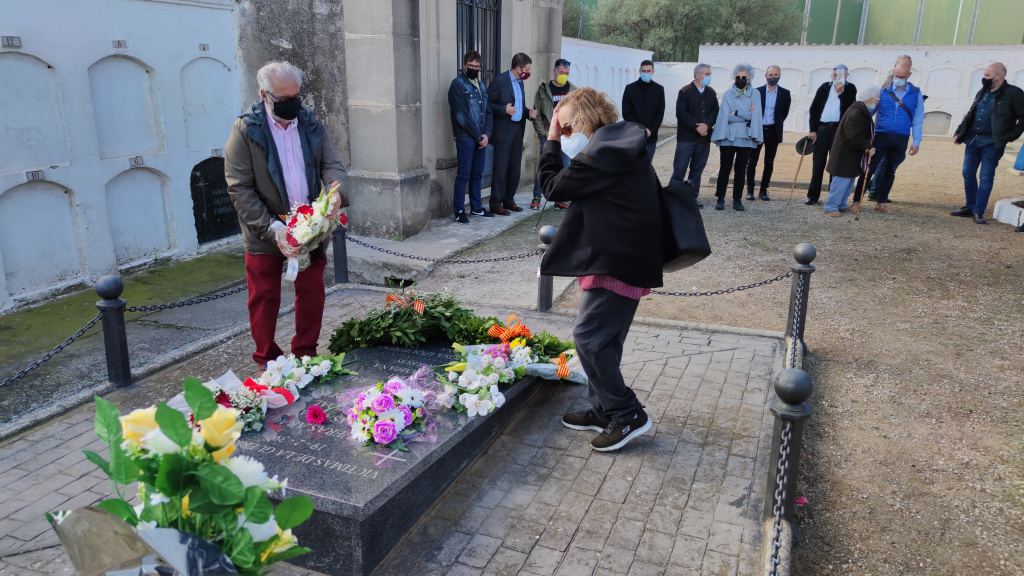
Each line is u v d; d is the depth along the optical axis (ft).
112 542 4.88
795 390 8.81
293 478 9.00
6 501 10.31
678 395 13.69
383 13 22.82
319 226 12.33
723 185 31.78
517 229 27.61
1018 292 20.48
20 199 19.15
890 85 30.37
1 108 18.26
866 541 9.89
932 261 23.72
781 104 32.89
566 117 10.68
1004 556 9.53
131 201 22.63
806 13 111.45
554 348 14.39
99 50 20.61
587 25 100.48
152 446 5.14
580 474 11.05
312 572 8.93
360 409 10.31
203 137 24.88
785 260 23.77
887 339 17.04
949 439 12.48
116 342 13.99
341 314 18.49
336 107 24.57
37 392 14.49
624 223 10.26
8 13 18.07
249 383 10.85
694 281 21.52
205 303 20.31
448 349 13.93
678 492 10.53
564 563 8.98
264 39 25.03
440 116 27.86
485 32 30.73
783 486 8.52
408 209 25.04
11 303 19.20
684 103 30.04
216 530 5.39
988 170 28.66
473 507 10.24
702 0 93.20
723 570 8.82
